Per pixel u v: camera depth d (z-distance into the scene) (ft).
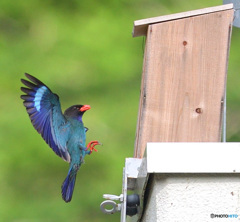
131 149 43.68
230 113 42.29
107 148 43.70
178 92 25.38
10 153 44.50
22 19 47.80
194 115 25.30
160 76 25.41
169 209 20.01
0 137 44.68
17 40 47.21
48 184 44.68
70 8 47.42
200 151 20.02
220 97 25.39
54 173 44.80
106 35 46.06
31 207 44.32
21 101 45.68
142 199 22.15
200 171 19.89
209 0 46.80
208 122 25.27
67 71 45.44
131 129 43.98
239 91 43.06
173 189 20.10
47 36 46.80
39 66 46.06
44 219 44.29
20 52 46.73
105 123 44.09
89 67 45.37
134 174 23.41
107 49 45.65
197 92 25.39
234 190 20.06
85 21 46.83
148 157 20.01
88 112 44.29
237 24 26.08
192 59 25.53
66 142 27.61
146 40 25.95
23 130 44.96
